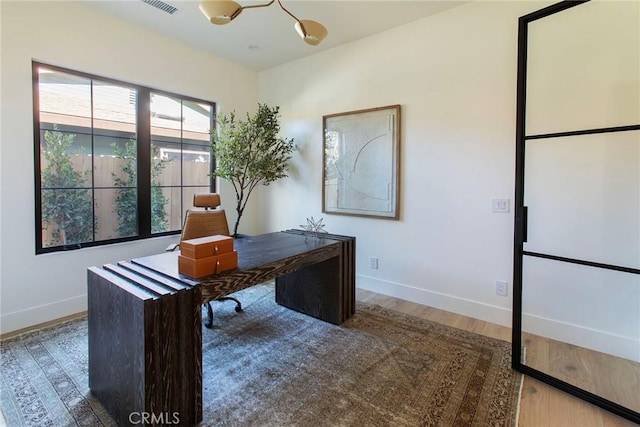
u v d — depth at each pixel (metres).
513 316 2.09
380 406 1.75
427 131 3.03
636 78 2.06
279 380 1.98
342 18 3.01
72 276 2.88
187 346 1.58
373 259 3.50
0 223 2.49
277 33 3.34
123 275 1.73
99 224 3.13
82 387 1.89
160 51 3.39
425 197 3.09
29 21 2.55
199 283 1.63
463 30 2.78
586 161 2.26
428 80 3.00
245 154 3.75
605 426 1.63
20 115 2.55
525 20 2.01
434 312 2.99
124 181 3.28
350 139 3.58
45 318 2.72
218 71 3.97
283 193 4.32
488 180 2.72
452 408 1.74
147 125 3.41
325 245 2.56
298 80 4.04
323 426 1.61
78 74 2.89
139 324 1.43
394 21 3.06
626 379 1.99
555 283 2.44
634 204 2.11
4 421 1.62
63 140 2.86
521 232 2.07
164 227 3.64
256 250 2.37
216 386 1.92
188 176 3.87
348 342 2.44
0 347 2.31
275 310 3.04
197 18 3.05
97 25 2.92
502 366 2.13
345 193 3.66
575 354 2.26
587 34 2.21
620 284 2.18
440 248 3.03
